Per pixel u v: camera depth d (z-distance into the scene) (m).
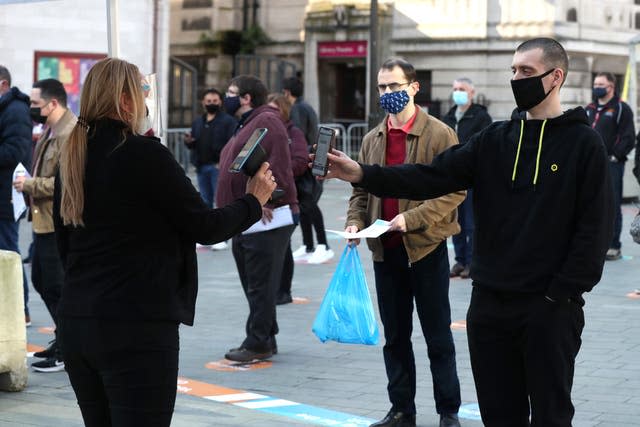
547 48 7.57
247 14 53.91
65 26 38.38
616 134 22.25
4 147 14.64
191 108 48.12
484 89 47.66
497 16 47.22
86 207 6.86
